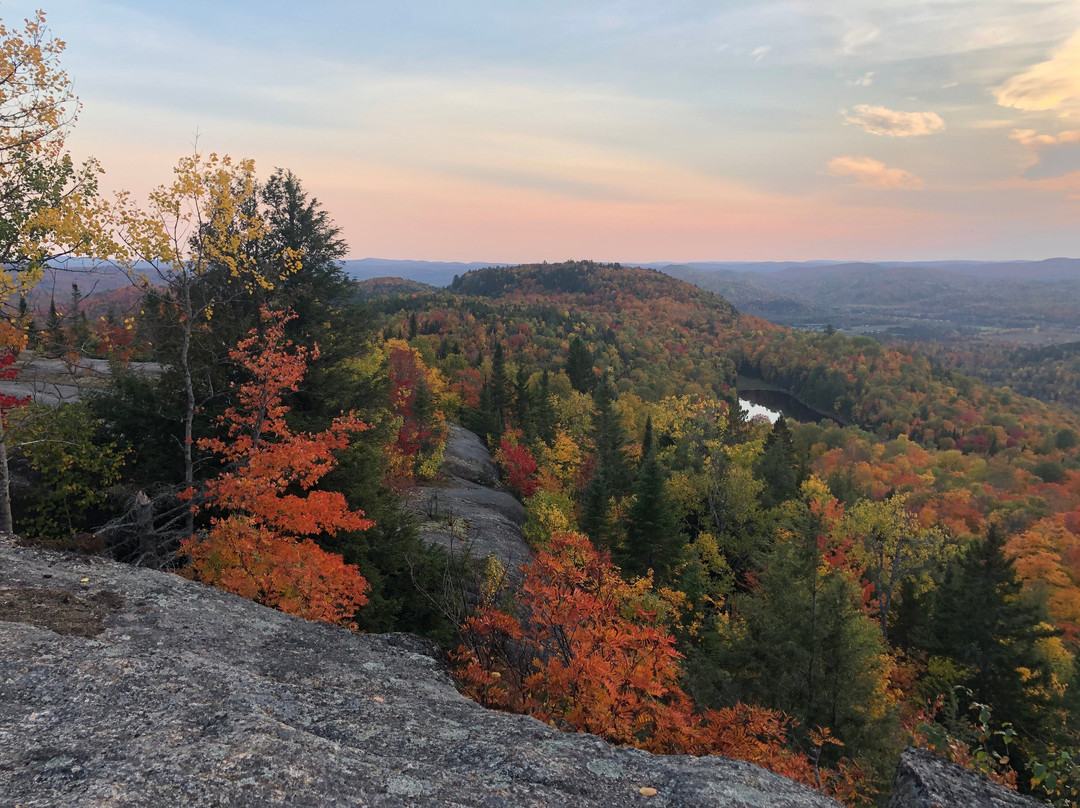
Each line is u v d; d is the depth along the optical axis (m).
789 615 18.69
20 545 8.20
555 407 78.94
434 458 34.78
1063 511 89.94
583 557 10.09
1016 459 129.75
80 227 10.17
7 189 10.11
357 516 11.60
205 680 5.39
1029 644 25.14
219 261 12.73
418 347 88.81
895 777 5.28
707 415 65.69
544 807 4.17
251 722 4.62
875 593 43.78
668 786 4.66
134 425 14.40
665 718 7.91
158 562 10.68
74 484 13.33
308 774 4.06
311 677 6.32
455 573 14.70
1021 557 58.81
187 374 12.27
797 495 51.12
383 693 6.23
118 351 15.57
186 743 4.21
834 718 16.09
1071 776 5.29
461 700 6.46
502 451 47.19
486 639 8.99
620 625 8.70
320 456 12.01
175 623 6.80
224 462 13.30
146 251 10.98
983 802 4.74
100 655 5.49
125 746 4.06
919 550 40.34
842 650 17.28
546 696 8.15
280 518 10.80
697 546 40.19
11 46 9.56
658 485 31.67
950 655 27.34
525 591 9.20
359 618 13.15
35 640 5.50
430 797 4.08
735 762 5.21
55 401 16.77
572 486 49.38
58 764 3.78
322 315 18.75
